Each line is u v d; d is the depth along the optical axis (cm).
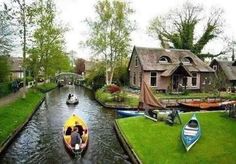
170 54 5162
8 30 3434
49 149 2073
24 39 3822
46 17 4925
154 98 2636
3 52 3497
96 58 5378
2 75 4200
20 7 3647
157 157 1678
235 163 1497
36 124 2872
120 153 1969
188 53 5353
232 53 6569
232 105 2616
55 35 5300
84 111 3647
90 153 1970
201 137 1889
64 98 5097
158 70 4803
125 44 5075
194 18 6469
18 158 1892
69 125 2352
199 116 2494
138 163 1656
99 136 2414
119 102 3991
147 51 5069
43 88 6169
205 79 5134
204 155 1617
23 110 3225
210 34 6397
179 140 1881
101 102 4259
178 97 4144
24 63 3897
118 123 2666
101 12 4972
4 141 2061
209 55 6538
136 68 5153
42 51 5062
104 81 6275
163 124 2297
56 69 6794
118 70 6056
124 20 4997
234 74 5681
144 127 2308
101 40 5038
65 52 6494
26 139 2327
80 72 12231
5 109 2916
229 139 1850
